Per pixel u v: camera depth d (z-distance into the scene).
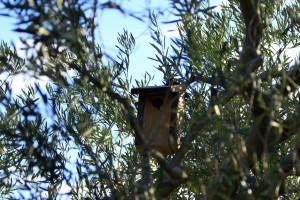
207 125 6.80
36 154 6.16
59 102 7.09
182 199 8.63
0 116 6.40
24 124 6.16
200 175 7.84
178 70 7.26
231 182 6.00
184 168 8.50
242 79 5.52
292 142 7.04
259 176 7.04
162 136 9.14
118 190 6.54
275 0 8.91
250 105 5.52
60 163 6.30
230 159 6.09
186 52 7.20
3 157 7.11
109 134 8.92
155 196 5.77
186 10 5.98
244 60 6.25
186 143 8.14
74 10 5.25
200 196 6.74
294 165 6.70
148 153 5.90
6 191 6.88
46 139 6.21
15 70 5.91
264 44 9.51
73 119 6.77
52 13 5.22
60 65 5.67
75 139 6.58
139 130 6.03
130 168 6.39
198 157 8.16
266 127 6.57
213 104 6.19
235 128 6.08
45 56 5.33
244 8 6.54
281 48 8.73
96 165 6.31
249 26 6.09
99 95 7.31
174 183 6.95
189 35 7.31
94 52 5.58
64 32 5.17
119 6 5.35
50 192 6.45
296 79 6.54
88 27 5.46
